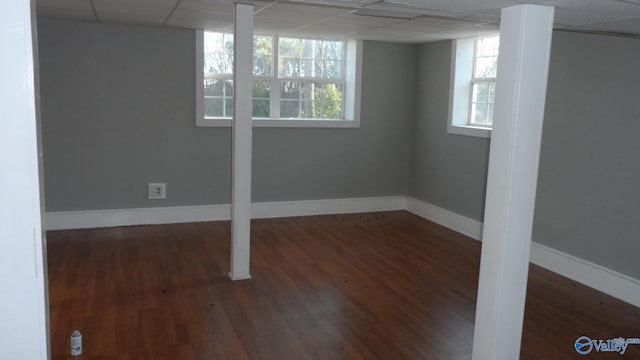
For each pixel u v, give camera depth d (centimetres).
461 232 571
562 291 407
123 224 554
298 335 321
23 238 124
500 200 244
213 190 583
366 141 643
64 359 283
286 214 620
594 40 402
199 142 569
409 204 667
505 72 237
